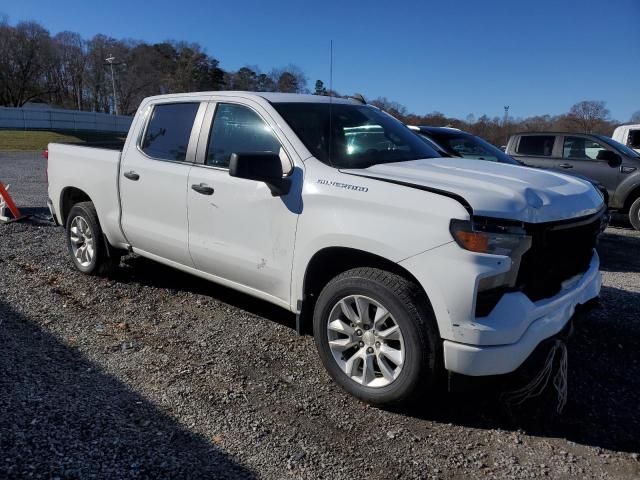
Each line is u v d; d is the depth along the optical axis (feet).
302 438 10.20
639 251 27.53
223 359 13.24
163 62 322.34
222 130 14.38
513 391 11.16
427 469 9.46
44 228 27.81
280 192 12.34
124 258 21.47
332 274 12.78
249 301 17.20
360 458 9.69
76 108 336.90
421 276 10.19
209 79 299.79
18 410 10.48
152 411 10.84
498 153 28.35
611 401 11.82
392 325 10.98
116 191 17.15
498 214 9.93
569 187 11.91
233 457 9.55
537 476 9.36
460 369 10.00
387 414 11.10
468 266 9.75
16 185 47.73
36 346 13.51
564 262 11.48
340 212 11.36
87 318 15.55
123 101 319.47
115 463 9.12
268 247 12.87
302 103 14.08
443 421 10.91
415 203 10.39
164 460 9.30
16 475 8.64
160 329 14.94
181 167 14.99
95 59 318.65
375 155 13.32
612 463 9.75
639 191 33.53
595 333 15.28
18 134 160.56
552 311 10.69
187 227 14.89
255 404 11.30
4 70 294.05
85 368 12.50
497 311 9.93
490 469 9.51
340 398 11.64
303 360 13.33
